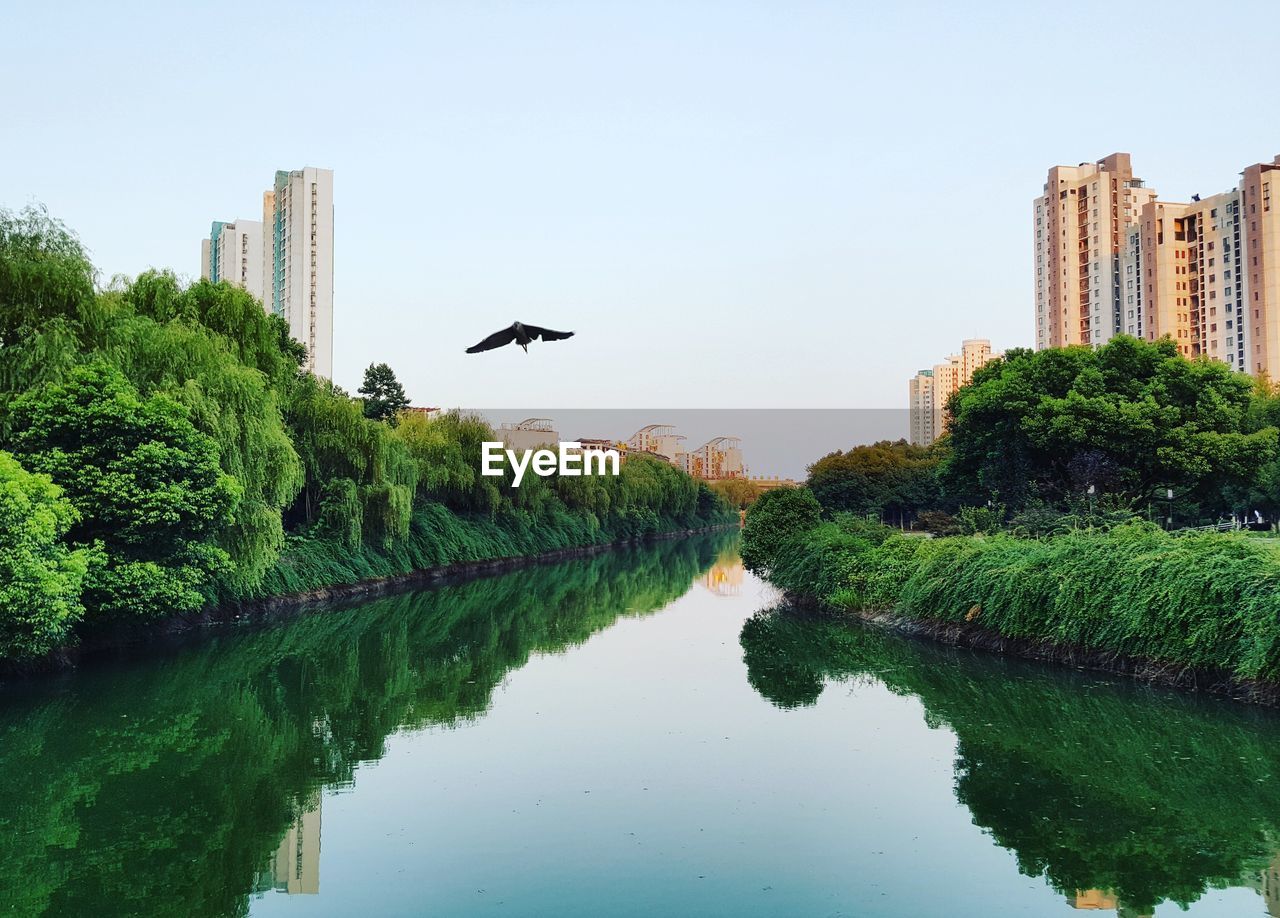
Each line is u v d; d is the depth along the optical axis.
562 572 48.19
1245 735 12.77
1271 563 13.89
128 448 20.16
